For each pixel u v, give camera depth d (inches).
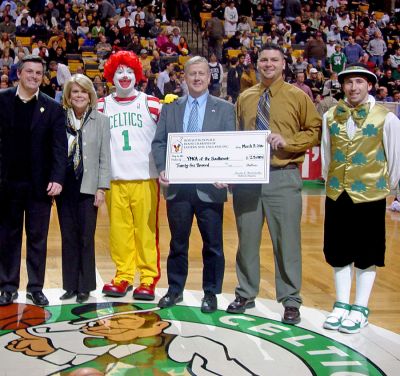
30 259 166.1
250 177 150.6
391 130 143.2
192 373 120.3
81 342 136.6
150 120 170.9
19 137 160.1
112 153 171.0
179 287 166.1
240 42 618.2
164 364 124.6
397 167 144.7
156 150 162.1
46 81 468.1
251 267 159.0
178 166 156.5
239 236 158.7
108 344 135.6
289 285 154.4
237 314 158.9
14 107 159.6
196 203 159.6
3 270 165.3
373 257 147.6
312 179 454.9
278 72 150.5
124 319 153.5
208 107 159.3
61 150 162.4
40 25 571.2
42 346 134.1
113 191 172.7
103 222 294.5
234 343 137.8
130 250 176.1
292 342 139.5
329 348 136.3
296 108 149.7
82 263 168.4
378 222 147.3
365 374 122.7
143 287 171.2
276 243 154.8
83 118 167.2
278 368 124.4
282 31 645.9
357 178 146.3
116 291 172.2
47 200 165.2
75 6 649.6
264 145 150.4
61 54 543.2
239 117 159.0
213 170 153.8
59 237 256.1
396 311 164.9
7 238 164.2
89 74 555.8
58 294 175.5
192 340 139.0
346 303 152.2
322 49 597.0
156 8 669.3
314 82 526.9
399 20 749.3
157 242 175.5
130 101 171.9
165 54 583.5
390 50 657.6
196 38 661.3
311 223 296.7
